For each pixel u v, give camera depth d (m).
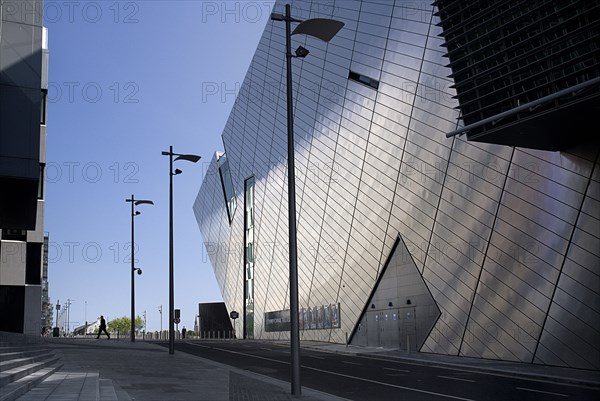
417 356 30.30
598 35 18.86
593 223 23.44
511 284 27.16
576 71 19.56
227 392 15.23
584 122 21.61
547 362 24.48
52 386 14.38
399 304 37.47
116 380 17.77
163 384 16.80
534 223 26.23
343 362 27.56
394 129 37.81
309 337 51.84
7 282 44.38
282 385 17.66
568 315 23.86
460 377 20.34
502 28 22.23
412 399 14.59
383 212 39.22
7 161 24.19
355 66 43.22
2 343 19.41
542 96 21.16
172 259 32.56
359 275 42.88
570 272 24.11
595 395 15.23
